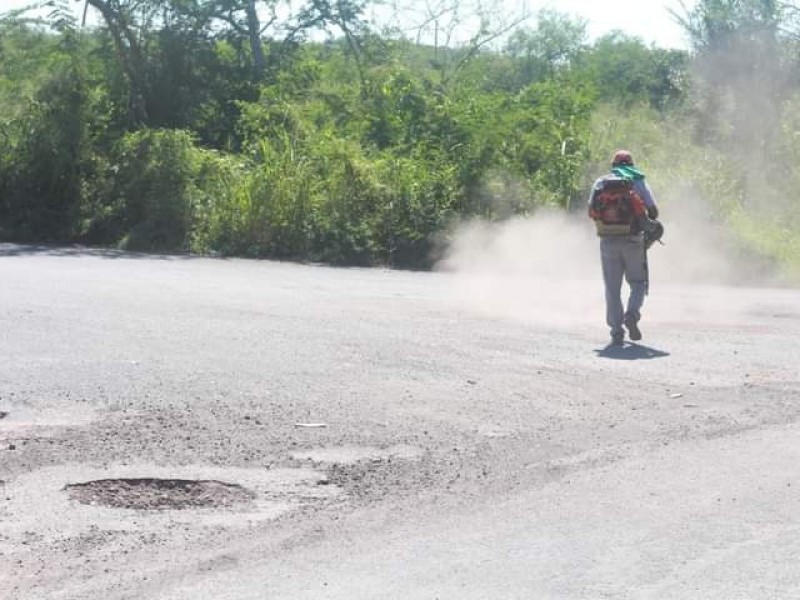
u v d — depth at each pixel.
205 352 19.02
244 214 39.41
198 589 9.25
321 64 64.94
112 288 27.75
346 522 10.93
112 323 21.88
